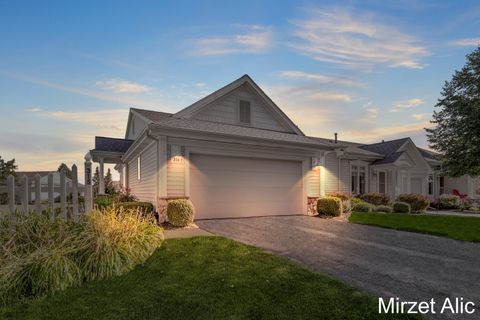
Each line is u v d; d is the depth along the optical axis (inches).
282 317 130.0
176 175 394.9
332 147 529.3
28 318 131.6
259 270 189.2
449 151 739.4
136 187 587.2
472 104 684.7
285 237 306.3
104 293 156.0
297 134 572.1
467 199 821.2
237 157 449.4
